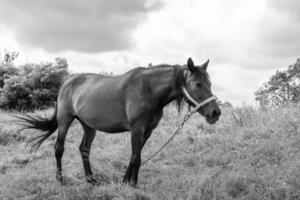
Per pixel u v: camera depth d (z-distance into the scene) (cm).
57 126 687
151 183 568
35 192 562
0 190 563
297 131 667
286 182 479
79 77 656
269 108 873
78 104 614
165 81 530
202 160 655
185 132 877
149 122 541
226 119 880
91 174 615
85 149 634
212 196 483
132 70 566
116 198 494
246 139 714
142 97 531
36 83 1762
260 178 509
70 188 547
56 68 1767
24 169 691
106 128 583
